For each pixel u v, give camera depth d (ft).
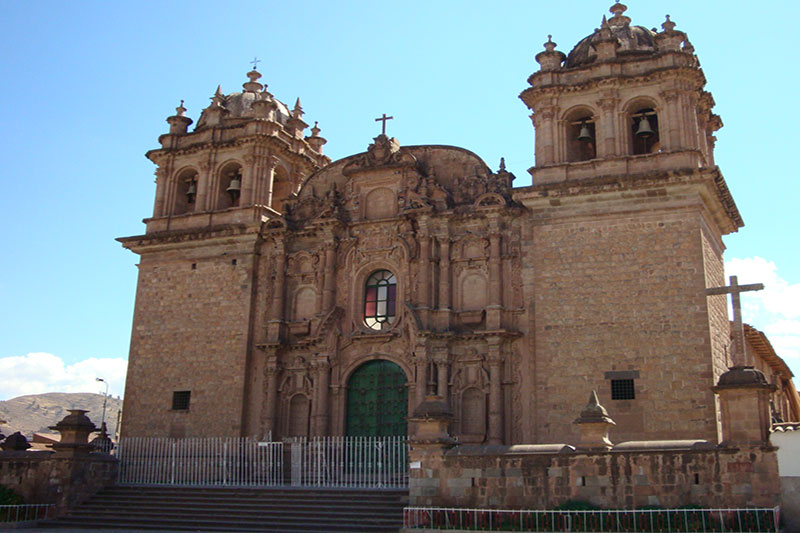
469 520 79.00
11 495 101.86
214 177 143.74
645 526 72.54
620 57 122.31
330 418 123.75
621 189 111.34
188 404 131.54
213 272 136.87
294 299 132.77
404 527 81.46
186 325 135.95
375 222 128.67
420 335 117.80
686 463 75.41
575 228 113.91
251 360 130.52
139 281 142.20
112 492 107.65
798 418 181.68
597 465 78.02
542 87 121.70
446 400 116.57
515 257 119.85
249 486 105.60
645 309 107.14
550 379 109.29
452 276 123.24
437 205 126.62
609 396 105.70
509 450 81.46
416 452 84.33
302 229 133.90
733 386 75.56
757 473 72.95
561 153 119.44
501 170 126.11
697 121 124.57
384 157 132.05
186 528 94.48
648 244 109.40
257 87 155.74
